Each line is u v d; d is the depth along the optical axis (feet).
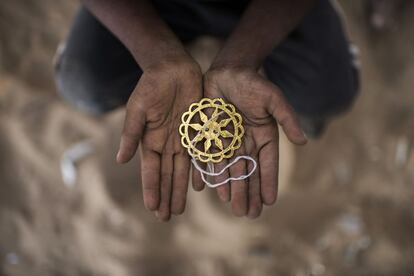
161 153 2.50
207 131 2.52
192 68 2.48
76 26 3.27
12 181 5.16
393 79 6.19
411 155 5.73
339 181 5.58
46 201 5.15
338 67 3.43
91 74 3.33
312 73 3.39
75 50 3.27
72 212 5.13
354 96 3.73
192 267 5.01
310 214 5.35
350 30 6.28
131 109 2.42
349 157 5.72
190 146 2.50
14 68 5.68
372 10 6.38
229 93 2.50
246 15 2.74
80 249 5.01
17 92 5.57
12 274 4.81
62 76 3.44
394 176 5.65
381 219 5.37
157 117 2.46
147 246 5.05
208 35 3.41
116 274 4.95
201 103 2.50
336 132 5.76
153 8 2.75
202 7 3.16
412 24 6.38
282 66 3.42
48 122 5.47
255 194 2.53
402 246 5.21
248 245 5.12
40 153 5.32
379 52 6.30
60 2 6.02
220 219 5.15
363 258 5.15
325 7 3.22
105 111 3.60
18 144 5.32
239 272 5.00
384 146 5.84
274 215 5.28
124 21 2.68
